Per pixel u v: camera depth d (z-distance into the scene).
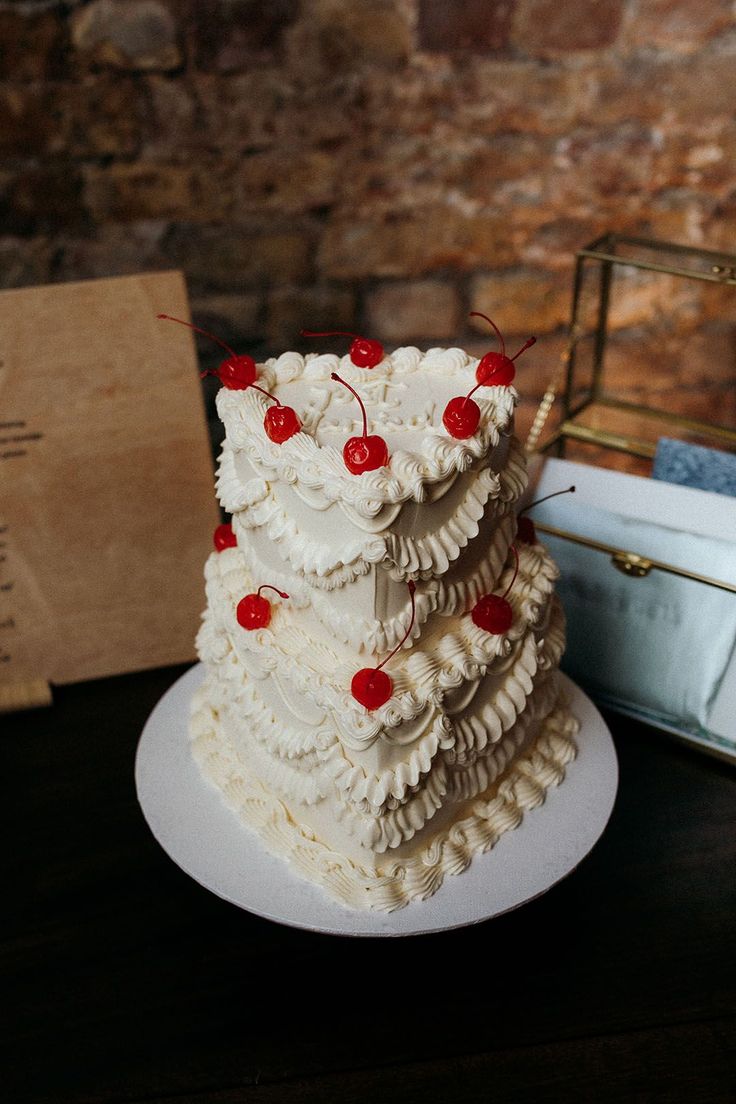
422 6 1.07
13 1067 0.69
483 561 0.71
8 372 0.88
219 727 0.81
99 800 0.84
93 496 0.92
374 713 0.67
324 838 0.73
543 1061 0.69
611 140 1.16
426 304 1.23
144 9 1.04
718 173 1.18
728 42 1.11
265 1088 0.68
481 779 0.73
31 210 1.12
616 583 0.86
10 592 0.93
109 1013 0.72
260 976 0.73
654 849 0.80
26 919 0.77
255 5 1.05
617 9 1.09
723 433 1.01
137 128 1.10
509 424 0.68
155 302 0.90
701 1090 0.68
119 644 0.96
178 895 0.78
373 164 1.15
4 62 1.04
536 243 1.21
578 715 0.83
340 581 0.66
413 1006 0.72
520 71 1.12
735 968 0.74
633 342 1.25
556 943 0.75
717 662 0.83
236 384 0.71
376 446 0.64
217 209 1.15
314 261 1.19
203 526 0.96
